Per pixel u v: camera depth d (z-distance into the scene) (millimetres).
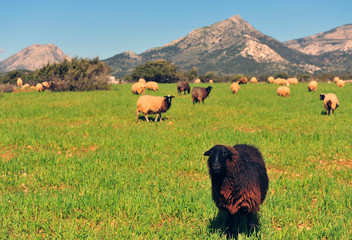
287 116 16297
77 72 36031
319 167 8266
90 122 14727
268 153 9398
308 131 12680
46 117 16297
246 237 4621
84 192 6297
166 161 8531
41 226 5094
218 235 4746
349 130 12648
